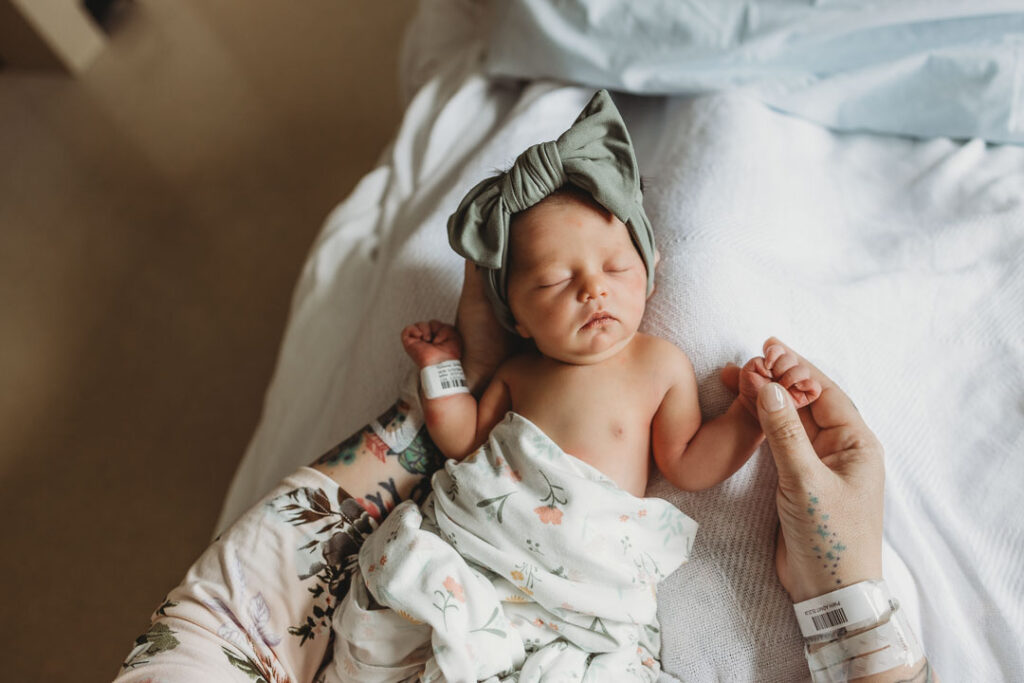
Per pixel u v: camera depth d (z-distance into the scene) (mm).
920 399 1026
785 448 835
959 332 1073
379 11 2596
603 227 895
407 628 852
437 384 979
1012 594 922
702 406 968
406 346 1021
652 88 1340
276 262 2082
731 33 1266
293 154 2289
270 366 1902
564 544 852
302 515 938
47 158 2410
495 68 1435
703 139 1221
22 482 1792
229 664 858
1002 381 1036
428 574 838
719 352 978
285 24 2619
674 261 1033
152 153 2371
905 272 1105
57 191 2324
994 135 1246
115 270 2127
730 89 1302
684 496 944
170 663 835
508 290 934
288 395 1272
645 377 936
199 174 2295
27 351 1998
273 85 2461
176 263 2119
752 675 896
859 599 825
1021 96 1199
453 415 974
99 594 1622
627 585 864
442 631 812
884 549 929
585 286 872
